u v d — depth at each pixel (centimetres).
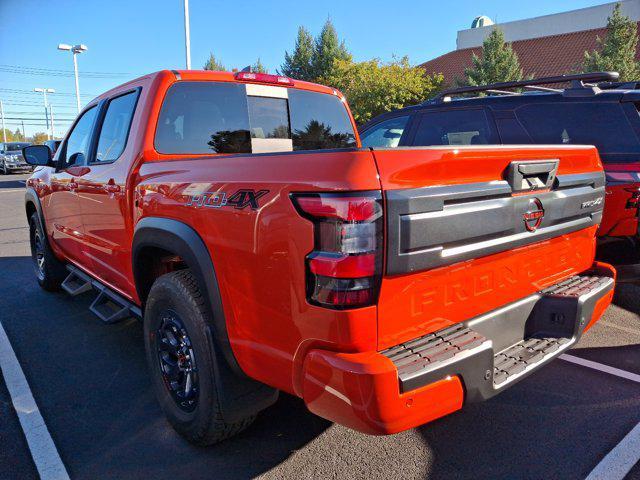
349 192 170
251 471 244
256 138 347
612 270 302
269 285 198
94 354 382
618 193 392
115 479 239
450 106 539
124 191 302
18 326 441
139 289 299
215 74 326
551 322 262
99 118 368
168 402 273
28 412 300
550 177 241
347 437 271
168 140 305
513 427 280
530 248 250
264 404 245
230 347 226
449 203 194
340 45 4503
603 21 3472
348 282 172
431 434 274
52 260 504
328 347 182
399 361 183
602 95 446
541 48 3550
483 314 229
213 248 223
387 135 593
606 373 344
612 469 243
